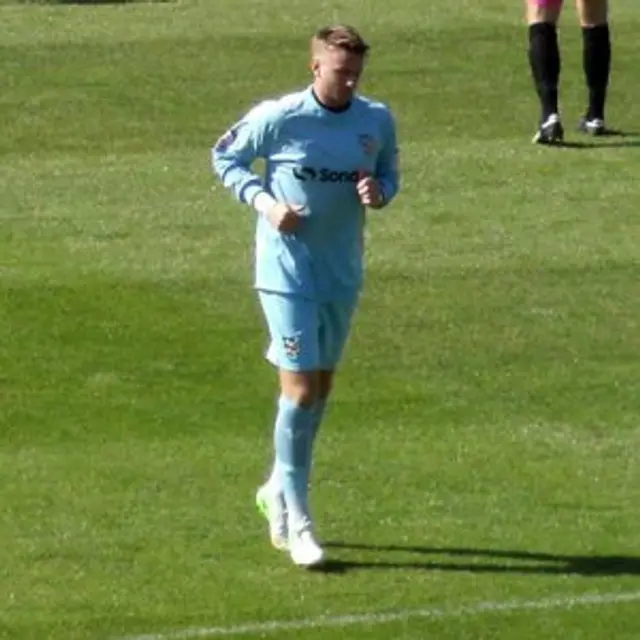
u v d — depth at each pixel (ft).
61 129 213.25
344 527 113.60
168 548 110.63
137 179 193.36
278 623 100.53
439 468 123.65
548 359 145.48
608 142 206.59
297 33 261.24
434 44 252.21
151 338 148.66
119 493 119.24
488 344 148.46
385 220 179.01
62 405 135.33
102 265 165.48
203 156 202.49
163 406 135.33
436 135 209.56
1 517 115.24
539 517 115.55
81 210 182.39
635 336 150.51
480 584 105.70
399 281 162.30
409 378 141.08
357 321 152.56
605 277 164.04
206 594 104.27
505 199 186.09
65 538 112.06
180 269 164.76
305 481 108.06
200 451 126.82
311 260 105.50
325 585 105.50
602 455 126.21
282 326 105.81
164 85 232.12
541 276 164.04
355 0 285.43
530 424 132.16
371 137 105.29
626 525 114.32
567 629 100.22
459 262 167.53
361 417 132.98
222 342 147.95
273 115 104.68
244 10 279.69
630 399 137.18
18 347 146.41
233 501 118.01
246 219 179.83
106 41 255.29
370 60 243.40
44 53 247.29
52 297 157.07
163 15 275.59
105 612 102.01
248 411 134.62
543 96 204.54
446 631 99.81
